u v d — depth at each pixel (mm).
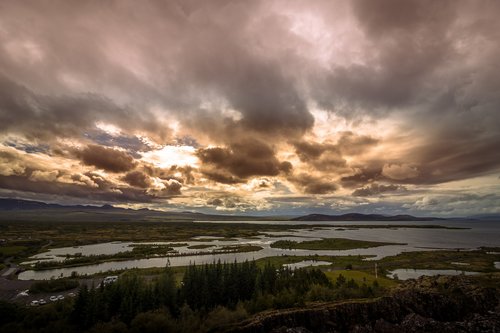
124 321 90188
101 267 195000
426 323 94000
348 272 154875
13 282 152125
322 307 97875
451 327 92312
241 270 118562
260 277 118688
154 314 90000
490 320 93625
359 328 92062
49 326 84562
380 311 98812
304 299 106562
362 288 113875
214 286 109125
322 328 92250
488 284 115875
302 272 128750
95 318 88688
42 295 127062
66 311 93750
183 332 88188
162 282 106188
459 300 103562
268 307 102938
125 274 160125
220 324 91500
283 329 89125
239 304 103750
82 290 90938
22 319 89438
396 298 103688
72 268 192375
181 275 158500
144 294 99312
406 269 196750
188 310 97000
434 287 114438
